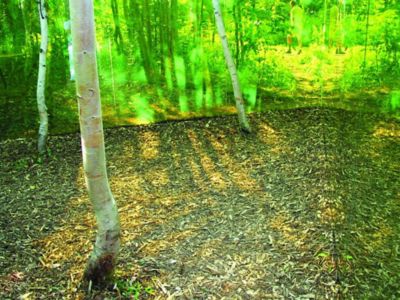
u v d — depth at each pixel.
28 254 3.26
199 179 4.53
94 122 2.38
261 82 6.35
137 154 5.23
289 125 5.84
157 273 3.02
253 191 4.22
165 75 6.16
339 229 3.42
